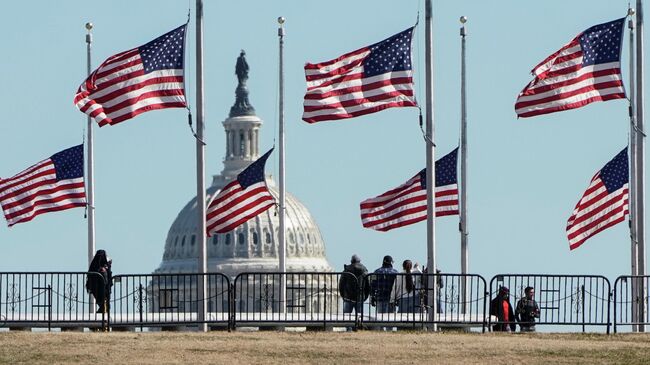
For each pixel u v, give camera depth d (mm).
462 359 154625
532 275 192500
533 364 152625
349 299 195750
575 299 192375
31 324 193000
